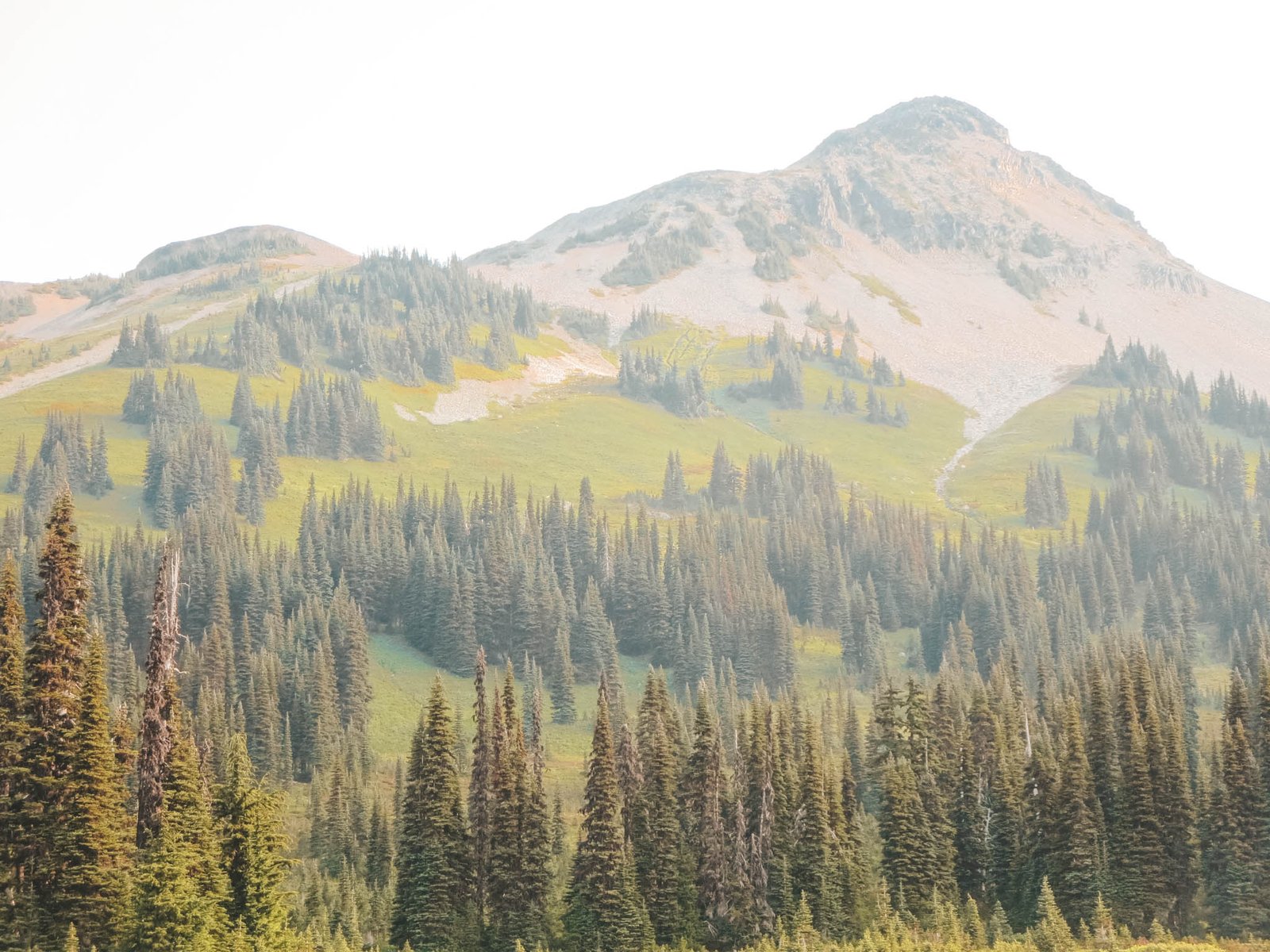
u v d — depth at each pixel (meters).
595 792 104.88
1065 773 115.31
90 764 76.31
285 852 136.12
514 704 115.44
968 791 122.44
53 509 79.62
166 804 77.19
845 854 112.56
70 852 74.00
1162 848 111.19
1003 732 130.62
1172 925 111.56
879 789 128.88
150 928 70.88
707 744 112.31
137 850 76.69
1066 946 100.12
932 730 127.12
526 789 108.06
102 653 79.69
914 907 110.50
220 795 83.25
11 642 77.50
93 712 77.38
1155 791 114.50
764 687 194.75
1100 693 125.69
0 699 77.00
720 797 113.44
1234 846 111.00
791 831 112.50
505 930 103.31
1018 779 123.31
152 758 77.56
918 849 112.75
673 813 109.88
